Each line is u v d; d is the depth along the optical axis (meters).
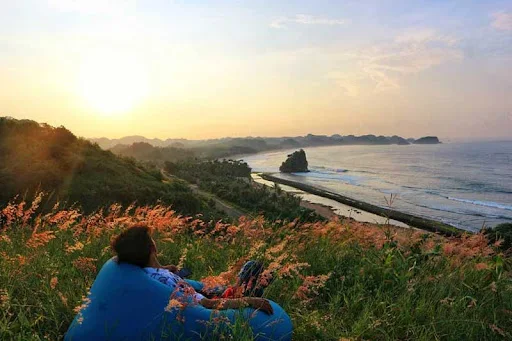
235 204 81.69
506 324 4.70
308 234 7.74
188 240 7.88
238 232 7.85
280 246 5.18
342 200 115.50
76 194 40.62
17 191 37.47
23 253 5.89
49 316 4.25
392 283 5.43
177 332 3.53
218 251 7.19
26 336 3.76
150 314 3.55
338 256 6.63
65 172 44.94
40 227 7.20
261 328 3.70
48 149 47.91
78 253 6.29
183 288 3.81
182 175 155.38
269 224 8.52
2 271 5.05
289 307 4.73
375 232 7.44
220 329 3.59
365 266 5.97
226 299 3.89
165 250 7.04
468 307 4.73
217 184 118.75
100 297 3.62
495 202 127.44
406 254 6.28
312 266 6.36
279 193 113.19
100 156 56.34
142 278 3.71
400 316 4.61
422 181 185.25
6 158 42.88
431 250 6.34
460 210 111.31
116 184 46.38
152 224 7.43
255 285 4.43
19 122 51.97
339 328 4.51
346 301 4.91
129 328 3.49
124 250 3.82
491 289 5.12
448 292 5.24
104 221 7.62
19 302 4.41
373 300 5.02
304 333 4.32
